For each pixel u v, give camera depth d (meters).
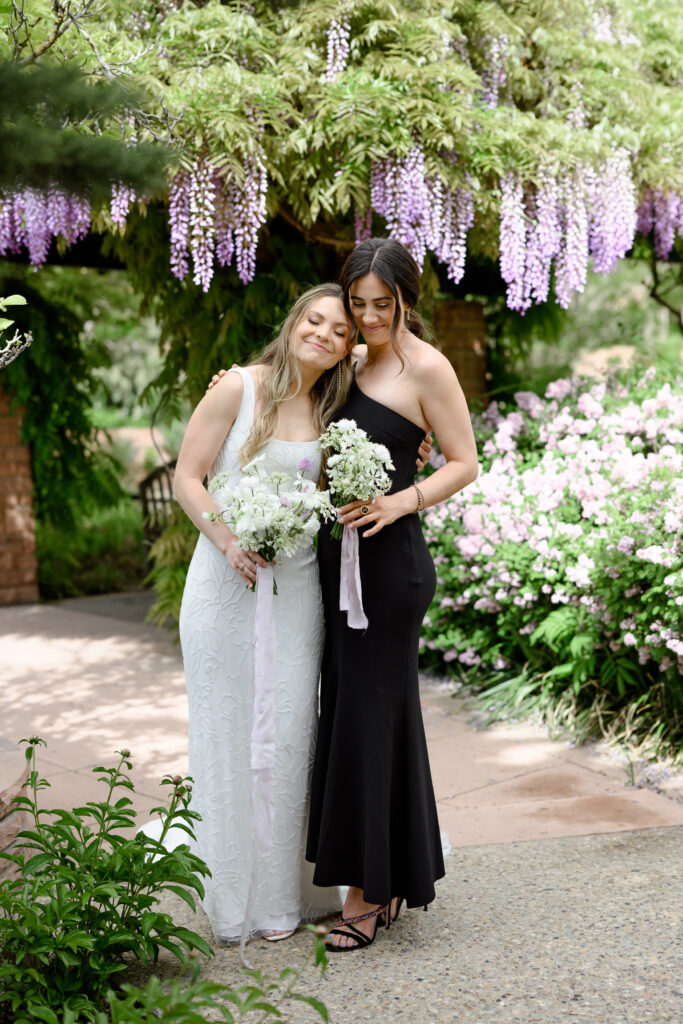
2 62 2.08
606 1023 2.14
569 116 5.04
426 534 5.43
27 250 6.42
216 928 2.64
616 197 4.98
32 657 6.16
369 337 2.58
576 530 4.52
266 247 5.68
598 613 4.30
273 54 4.53
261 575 2.58
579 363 12.50
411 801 2.58
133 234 5.65
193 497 2.63
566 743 4.32
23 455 8.04
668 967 2.39
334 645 2.65
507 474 5.38
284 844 2.69
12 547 8.05
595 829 3.34
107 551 10.11
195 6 4.46
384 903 2.52
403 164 4.48
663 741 4.09
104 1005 2.27
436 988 2.34
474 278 7.36
